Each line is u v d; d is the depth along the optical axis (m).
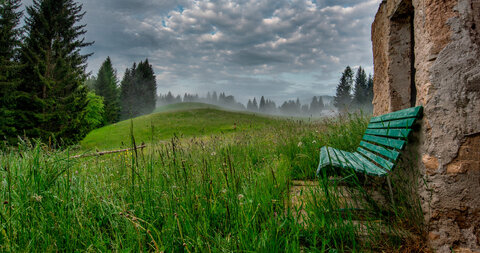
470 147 1.61
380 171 1.99
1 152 2.77
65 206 1.86
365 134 3.29
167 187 2.26
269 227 1.66
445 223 1.65
